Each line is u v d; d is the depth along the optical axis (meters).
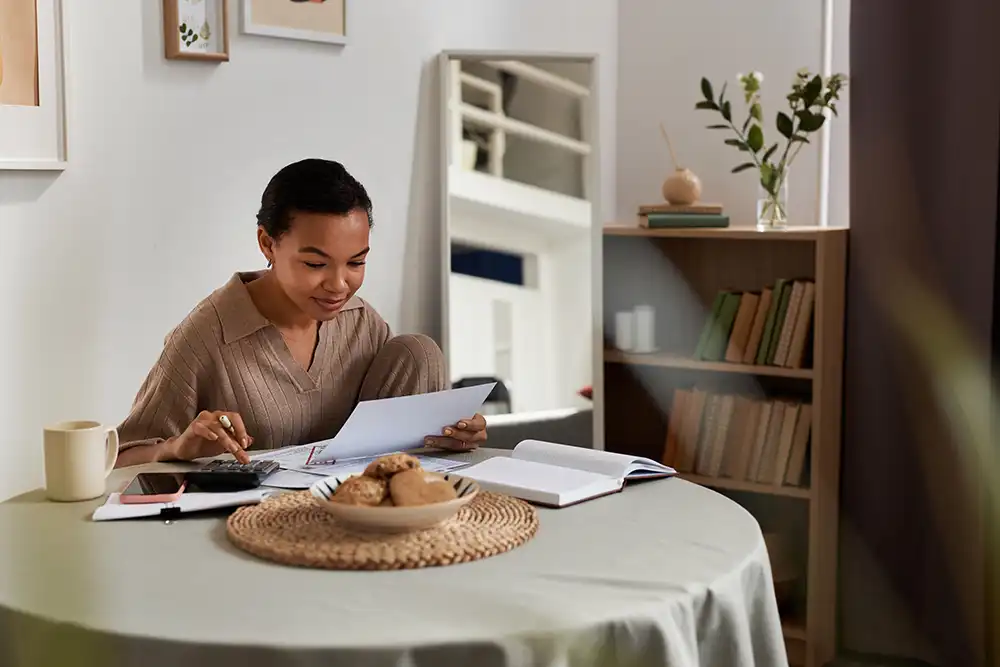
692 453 3.12
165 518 1.59
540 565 1.40
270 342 2.06
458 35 3.08
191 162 2.47
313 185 1.91
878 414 2.87
